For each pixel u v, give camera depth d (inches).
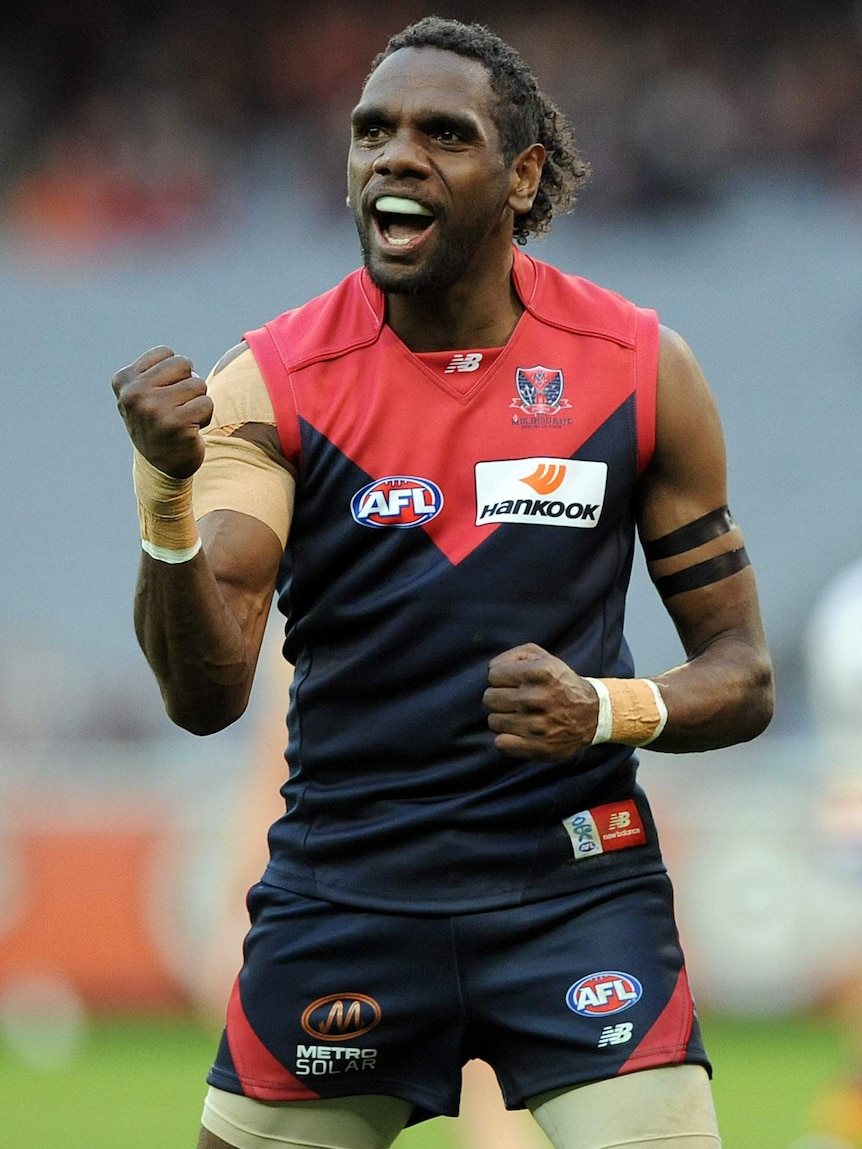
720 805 1422.2
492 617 451.8
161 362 416.2
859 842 925.2
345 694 461.1
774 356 2359.7
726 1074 1192.2
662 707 446.9
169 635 431.5
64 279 2421.3
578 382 463.5
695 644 482.0
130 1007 1428.4
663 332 477.1
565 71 2615.7
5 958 1421.0
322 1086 458.3
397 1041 455.8
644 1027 443.2
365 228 451.2
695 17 2723.9
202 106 2655.0
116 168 2571.4
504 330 464.8
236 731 1711.4
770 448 2309.3
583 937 452.1
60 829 1434.5
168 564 423.2
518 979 448.1
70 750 1652.3
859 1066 888.9
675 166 2524.6
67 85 2669.8
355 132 456.4
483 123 446.3
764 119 2610.7
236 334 2399.1
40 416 2342.5
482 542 452.1
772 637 2206.0
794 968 1409.9
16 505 2299.5
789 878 1412.4
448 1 2723.9
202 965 1409.9
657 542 480.1
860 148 2620.6
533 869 454.6
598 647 465.1
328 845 460.4
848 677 944.3
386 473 454.0
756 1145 938.7
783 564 2247.8
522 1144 685.9
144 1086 1155.3
